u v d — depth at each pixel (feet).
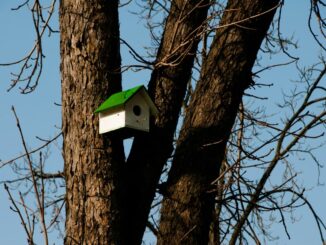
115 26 46.26
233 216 53.16
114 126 43.88
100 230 41.52
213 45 46.60
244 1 46.44
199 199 43.01
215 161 44.09
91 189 42.37
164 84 47.29
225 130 44.55
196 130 44.45
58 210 48.78
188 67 47.96
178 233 42.29
